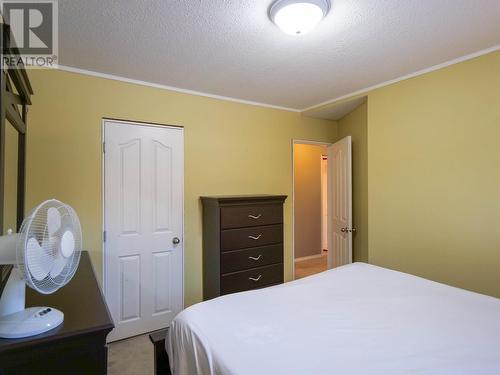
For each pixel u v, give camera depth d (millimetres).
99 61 2334
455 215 2369
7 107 1241
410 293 1776
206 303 1632
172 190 2932
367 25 1835
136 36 1942
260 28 1855
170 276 2918
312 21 1630
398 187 2768
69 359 1014
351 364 1087
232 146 3309
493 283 2158
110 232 2615
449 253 2402
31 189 2289
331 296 1738
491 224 2172
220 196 3033
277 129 3660
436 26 1855
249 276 2916
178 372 1320
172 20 1756
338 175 3799
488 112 2184
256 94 3191
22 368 950
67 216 1152
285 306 1600
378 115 2928
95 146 2545
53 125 2381
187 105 3020
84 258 2115
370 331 1331
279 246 3127
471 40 2051
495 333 1309
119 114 2652
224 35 1940
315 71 2576
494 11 1699
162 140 2875
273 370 1052
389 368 1061
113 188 2629
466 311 1530
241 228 2871
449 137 2400
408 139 2682
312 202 5547
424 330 1338
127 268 2699
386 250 2867
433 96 2496
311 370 1052
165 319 2887
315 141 3992
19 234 975
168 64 2400
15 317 1024
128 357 2389
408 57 2311
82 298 1328
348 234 3443
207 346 1213
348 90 3096
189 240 3027
